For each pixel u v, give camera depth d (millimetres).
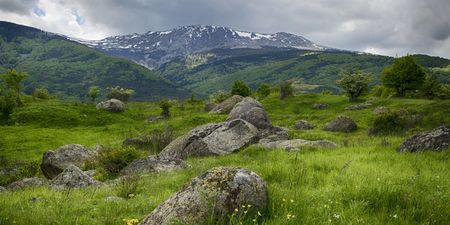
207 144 31234
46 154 30000
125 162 25094
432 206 7785
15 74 91312
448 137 19062
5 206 11273
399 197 8453
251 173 7668
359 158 17031
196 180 7430
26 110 84375
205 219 6574
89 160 26938
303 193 9023
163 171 20688
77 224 8398
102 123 83250
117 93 134125
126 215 9305
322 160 16250
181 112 96188
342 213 7168
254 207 7094
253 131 34781
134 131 68188
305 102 95000
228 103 76938
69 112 85875
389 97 90375
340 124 51781
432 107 54969
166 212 6828
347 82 89500
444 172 12773
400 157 16547
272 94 115062
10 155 52688
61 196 13422
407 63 86312
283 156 19953
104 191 14367
